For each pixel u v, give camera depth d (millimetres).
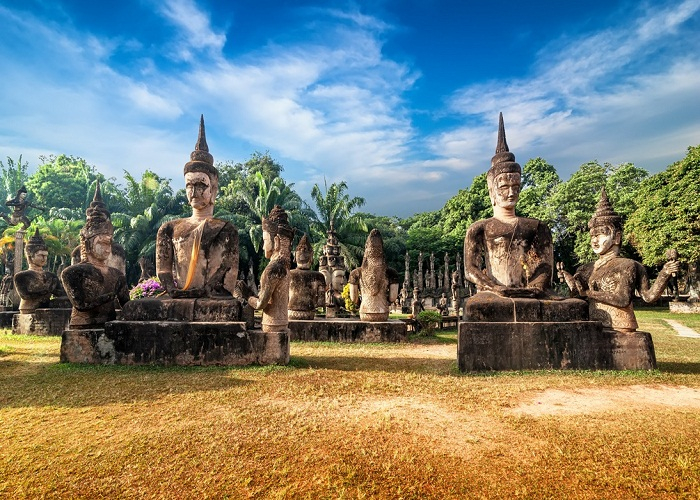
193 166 9297
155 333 8023
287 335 8203
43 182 44719
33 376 7008
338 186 38375
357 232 38531
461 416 5070
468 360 7766
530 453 4059
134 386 6336
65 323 13602
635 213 28938
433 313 15609
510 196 8953
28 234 28703
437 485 3514
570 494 3398
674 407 5516
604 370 7703
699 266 27453
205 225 8961
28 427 4648
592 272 8719
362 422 4828
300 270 13219
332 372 7422
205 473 3670
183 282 8852
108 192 42031
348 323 12031
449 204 50375
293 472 3695
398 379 6906
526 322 7926
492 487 3482
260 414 5055
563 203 36812
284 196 37281
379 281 12414
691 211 23938
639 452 4066
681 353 10211
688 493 3391
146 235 35688
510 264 8680
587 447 4176
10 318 16203
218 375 7082
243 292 9500
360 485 3500
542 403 5668
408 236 49188
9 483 3490
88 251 9070
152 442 4230
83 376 7000
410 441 4316
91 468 3736
